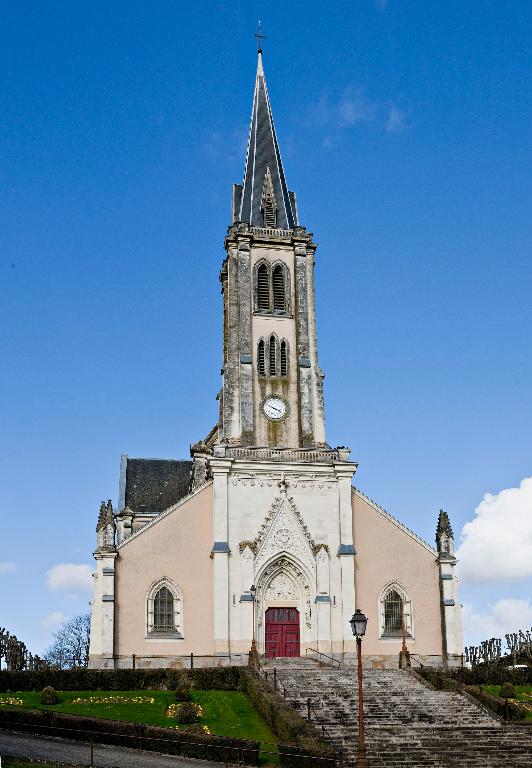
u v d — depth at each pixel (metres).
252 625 72.81
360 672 42.69
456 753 49.03
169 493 97.69
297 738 48.12
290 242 86.75
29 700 56.91
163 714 53.72
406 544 77.94
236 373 81.75
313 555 75.44
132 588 72.50
